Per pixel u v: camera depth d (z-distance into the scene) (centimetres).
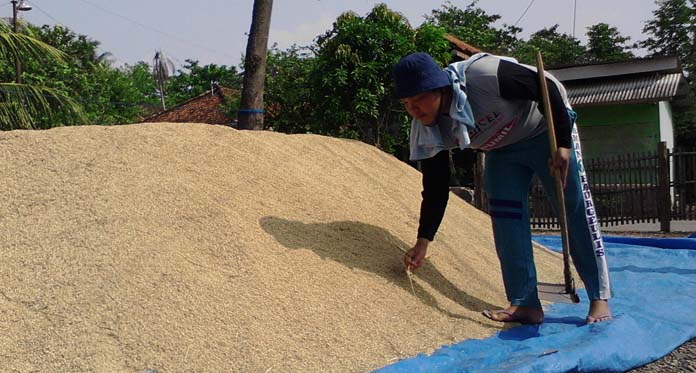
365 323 282
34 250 263
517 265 330
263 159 388
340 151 481
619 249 589
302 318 270
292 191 364
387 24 903
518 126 321
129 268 261
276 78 1062
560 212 320
